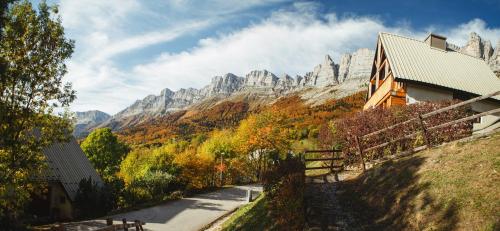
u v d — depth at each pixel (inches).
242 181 2278.5
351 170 780.6
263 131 2177.7
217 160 2303.2
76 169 1284.4
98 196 1132.5
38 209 1096.8
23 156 738.2
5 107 708.7
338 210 546.0
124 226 595.8
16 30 729.0
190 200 1375.5
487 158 443.8
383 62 1309.1
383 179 557.6
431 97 1097.4
